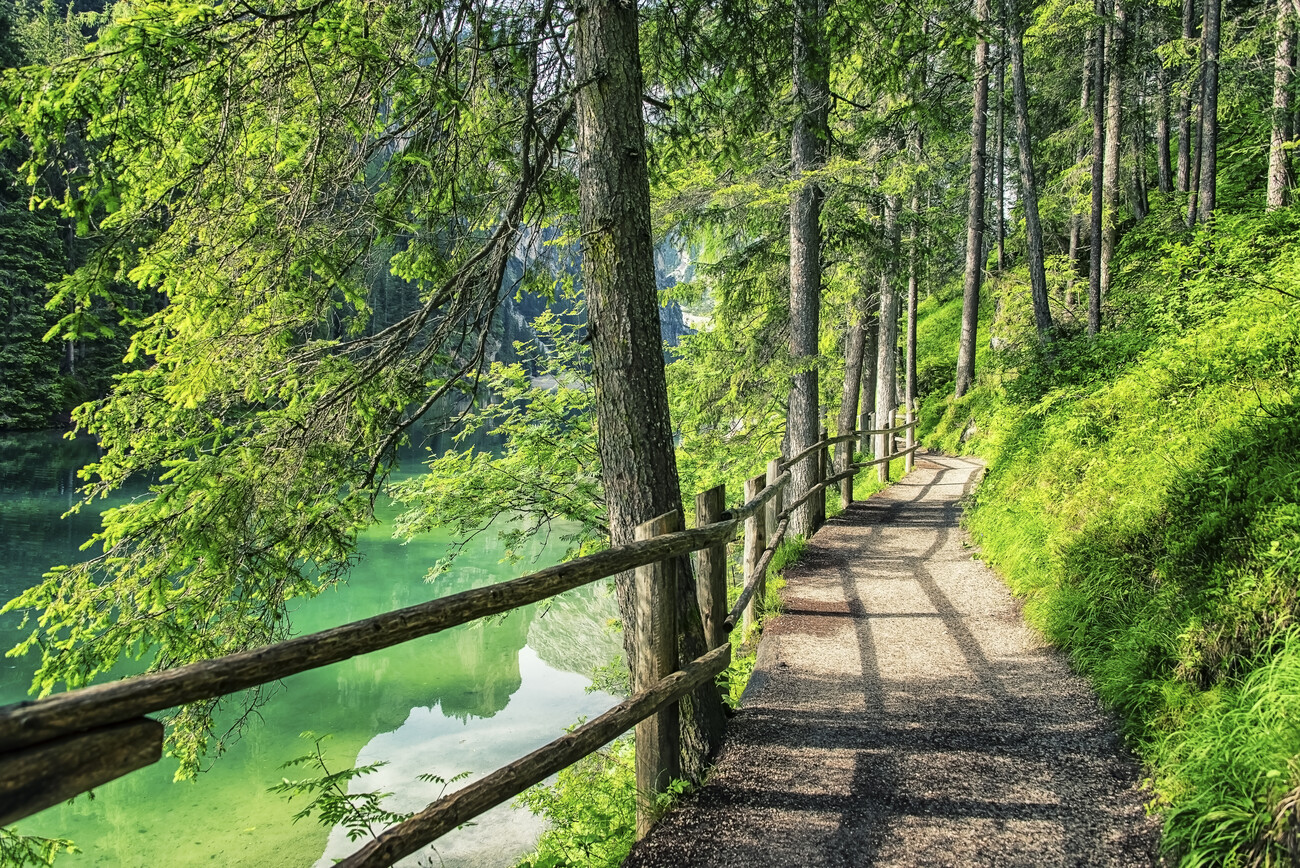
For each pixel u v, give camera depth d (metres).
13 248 40.44
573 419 9.02
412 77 4.42
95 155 3.40
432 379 4.68
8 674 11.70
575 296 6.14
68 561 17.05
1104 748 3.58
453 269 5.25
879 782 3.48
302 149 4.25
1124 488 5.50
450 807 2.21
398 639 2.02
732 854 2.99
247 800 9.29
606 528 8.65
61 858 8.11
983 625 5.66
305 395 4.35
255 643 4.15
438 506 8.48
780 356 10.24
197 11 3.25
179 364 3.84
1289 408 4.38
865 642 5.50
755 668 5.13
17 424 39.84
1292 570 3.21
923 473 15.75
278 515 4.05
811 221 9.79
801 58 6.92
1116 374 9.83
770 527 7.48
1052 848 2.86
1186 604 3.75
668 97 6.62
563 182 5.59
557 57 5.23
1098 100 16.33
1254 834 2.34
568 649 14.47
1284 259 8.43
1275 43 16.69
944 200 22.92
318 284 4.43
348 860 1.92
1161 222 18.81
